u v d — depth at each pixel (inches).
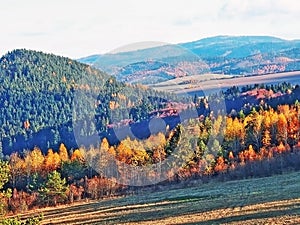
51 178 2691.9
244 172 2573.8
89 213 2234.3
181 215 1849.2
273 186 2246.6
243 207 1818.4
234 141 2755.9
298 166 2696.9
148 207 2103.8
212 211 1828.2
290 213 1569.9
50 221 2181.3
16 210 2600.9
